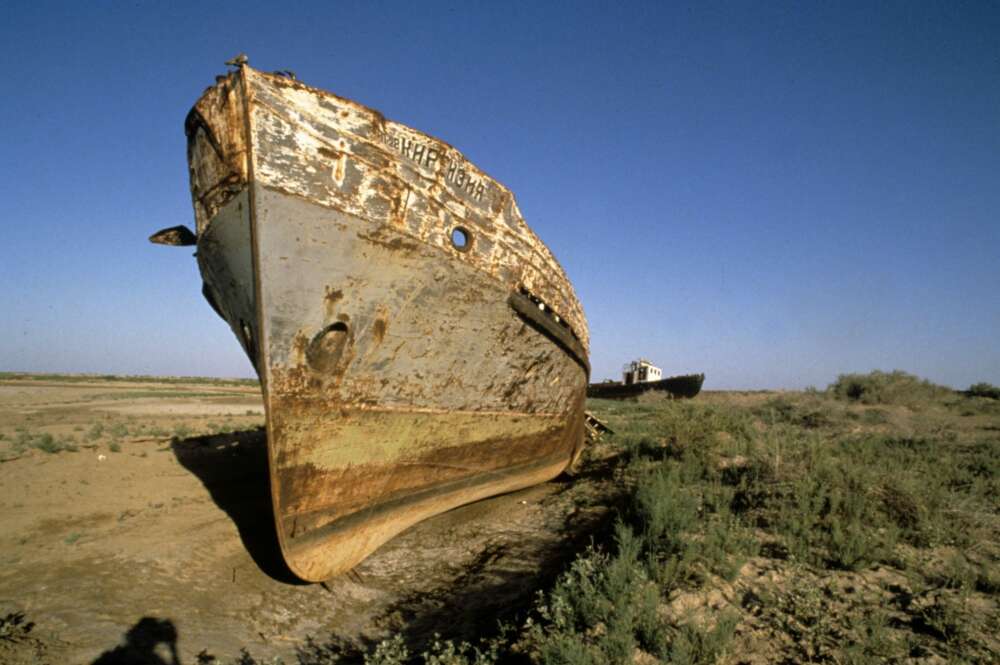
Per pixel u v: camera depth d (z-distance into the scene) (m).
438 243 5.12
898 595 3.89
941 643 3.22
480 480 7.06
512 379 6.64
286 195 4.21
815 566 4.48
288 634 4.44
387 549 6.44
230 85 4.23
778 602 3.80
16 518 6.10
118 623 4.20
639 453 9.81
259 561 5.75
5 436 10.81
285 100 4.23
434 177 5.11
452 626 4.43
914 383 20.56
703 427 9.64
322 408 4.82
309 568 5.05
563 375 7.80
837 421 13.37
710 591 4.11
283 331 4.42
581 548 5.91
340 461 5.11
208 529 6.32
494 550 6.27
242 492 7.85
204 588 5.02
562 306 7.45
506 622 4.21
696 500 6.15
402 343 5.21
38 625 4.02
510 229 6.01
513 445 7.32
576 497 8.04
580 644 3.26
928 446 9.15
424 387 5.60
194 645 4.09
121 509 6.71
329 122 4.43
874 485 6.02
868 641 3.23
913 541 4.87
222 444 10.80
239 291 4.77
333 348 4.78
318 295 4.54
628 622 3.49
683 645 3.23
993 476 6.90
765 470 7.14
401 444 5.63
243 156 4.23
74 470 7.95
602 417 17.36
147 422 14.84
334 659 4.00
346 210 4.50
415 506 6.14
